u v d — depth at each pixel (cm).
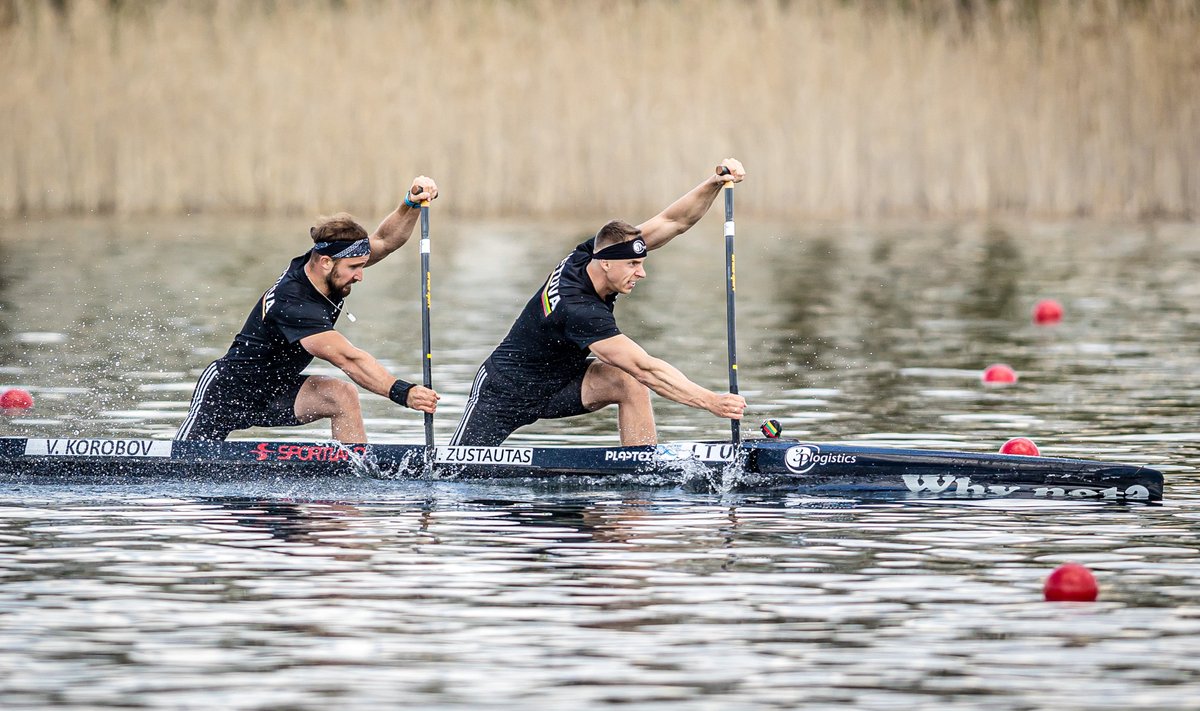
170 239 9475
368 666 2014
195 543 2706
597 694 1911
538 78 10562
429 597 2344
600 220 10488
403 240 3569
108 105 10675
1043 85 10606
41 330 5956
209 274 7856
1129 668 2006
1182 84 10388
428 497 3156
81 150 10688
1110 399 4525
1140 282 7738
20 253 8738
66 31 10856
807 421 4162
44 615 2238
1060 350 5631
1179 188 10475
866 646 2100
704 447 3316
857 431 3994
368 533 2797
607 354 3309
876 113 10625
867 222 10581
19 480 3306
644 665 2020
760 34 10606
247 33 10794
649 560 2589
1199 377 4947
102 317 6347
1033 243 9456
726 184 3428
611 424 4138
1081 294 7331
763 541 2742
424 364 3478
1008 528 2855
